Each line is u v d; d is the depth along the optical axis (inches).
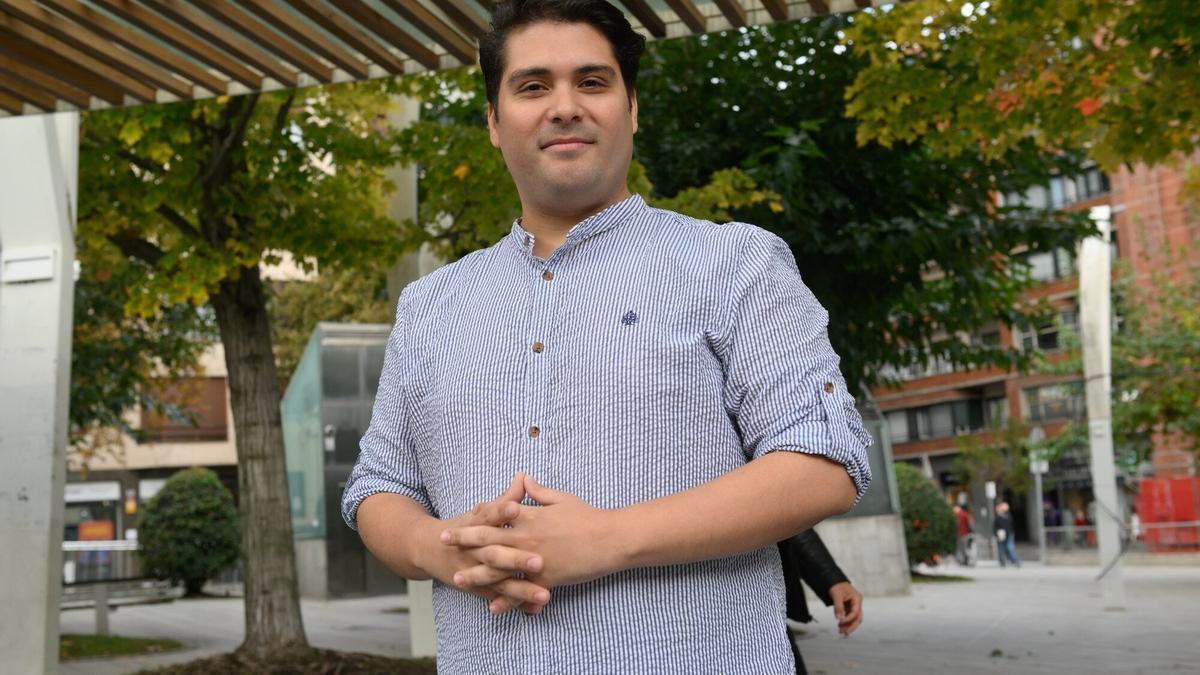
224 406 1476.4
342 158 361.7
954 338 535.5
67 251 258.5
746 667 68.0
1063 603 650.2
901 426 2297.0
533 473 68.4
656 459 67.3
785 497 64.4
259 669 329.7
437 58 190.5
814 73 447.8
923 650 427.5
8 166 254.1
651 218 74.9
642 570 66.2
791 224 419.8
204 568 799.1
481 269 78.9
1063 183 1731.1
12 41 175.9
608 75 74.8
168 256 327.6
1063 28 311.7
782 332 69.9
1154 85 308.5
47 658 247.0
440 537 64.1
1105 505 600.1
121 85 193.9
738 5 177.0
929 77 333.4
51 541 249.9
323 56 184.4
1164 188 1599.4
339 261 374.6
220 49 187.5
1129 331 1152.8
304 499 795.4
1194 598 660.7
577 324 70.5
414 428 77.7
